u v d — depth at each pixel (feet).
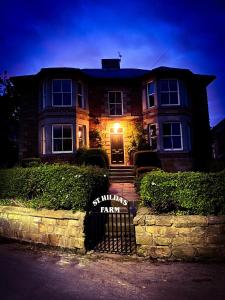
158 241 21.79
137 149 61.21
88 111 64.80
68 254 22.82
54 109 59.88
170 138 61.52
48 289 15.62
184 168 59.62
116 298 14.60
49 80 61.00
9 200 30.37
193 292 15.34
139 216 22.65
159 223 21.89
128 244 25.34
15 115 89.66
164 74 62.49
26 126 63.72
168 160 59.72
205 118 66.80
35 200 27.76
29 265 19.83
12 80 64.64
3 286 15.92
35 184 28.02
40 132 62.03
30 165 50.01
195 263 20.59
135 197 37.24
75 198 24.73
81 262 20.77
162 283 16.70
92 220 25.53
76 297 14.62
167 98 63.10
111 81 67.41
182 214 22.47
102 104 66.54
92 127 65.31
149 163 53.06
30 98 65.00
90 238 24.94
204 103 67.46
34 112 64.34
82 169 25.93
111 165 62.23
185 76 64.03
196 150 64.64
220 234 21.21
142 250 22.08
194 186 22.31
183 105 61.93
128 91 67.72
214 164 52.54
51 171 26.89
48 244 25.03
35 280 16.94
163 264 20.39
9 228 28.22
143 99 65.41
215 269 19.19
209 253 21.04
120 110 67.77
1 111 85.05
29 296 14.62
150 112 63.26
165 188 22.98
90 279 17.31
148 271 18.86
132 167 58.18
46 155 58.70
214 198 21.97
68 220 24.23
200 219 21.45
